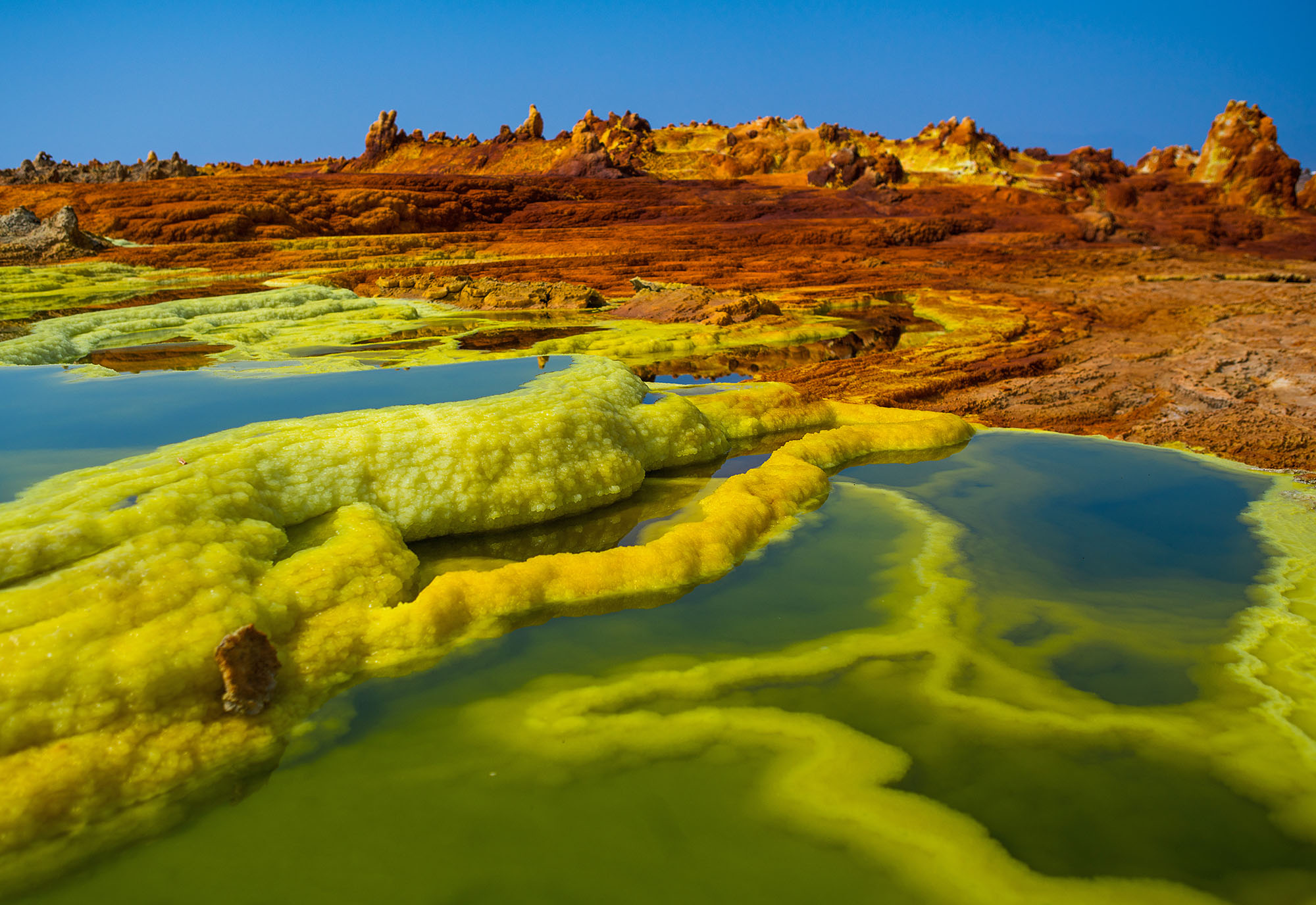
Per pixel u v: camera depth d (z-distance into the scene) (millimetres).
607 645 4426
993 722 3697
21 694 3188
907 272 28203
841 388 10953
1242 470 7418
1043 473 7391
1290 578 5207
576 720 3725
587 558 5117
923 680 4055
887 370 12242
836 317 18281
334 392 9492
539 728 3664
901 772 3354
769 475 6863
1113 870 2830
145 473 4844
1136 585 5152
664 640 4484
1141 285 23828
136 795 3168
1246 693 3920
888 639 4477
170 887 2750
